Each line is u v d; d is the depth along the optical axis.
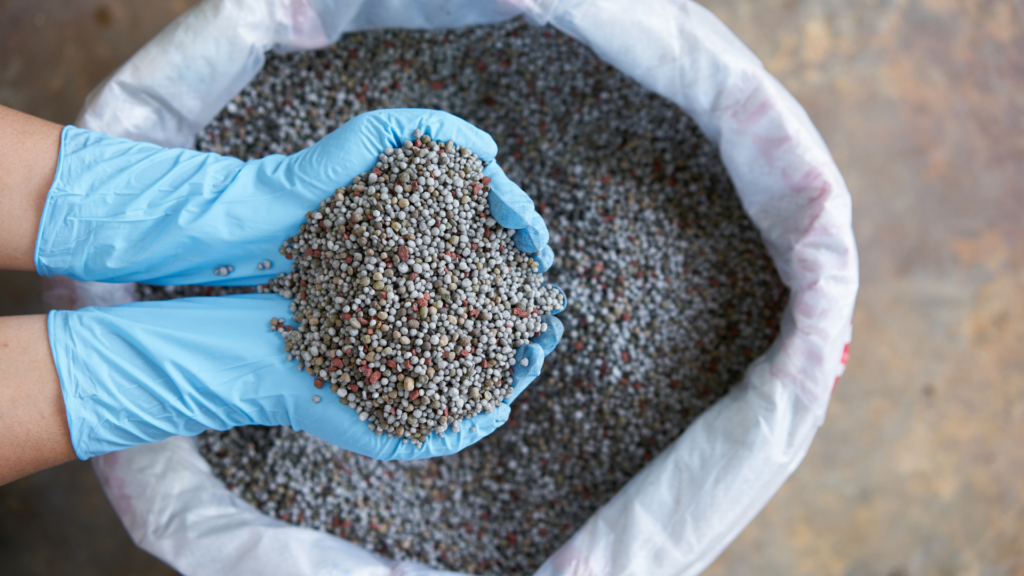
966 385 0.65
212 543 0.51
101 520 0.61
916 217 0.64
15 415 0.45
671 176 0.57
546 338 0.48
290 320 0.48
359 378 0.46
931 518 0.64
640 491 0.53
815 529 0.64
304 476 0.54
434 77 0.57
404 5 0.53
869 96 0.64
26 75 0.61
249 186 0.48
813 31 0.64
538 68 0.56
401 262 0.46
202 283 0.50
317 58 0.56
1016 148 0.65
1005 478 0.65
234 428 0.55
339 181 0.48
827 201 0.52
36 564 0.61
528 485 0.56
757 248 0.57
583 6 0.51
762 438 0.52
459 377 0.46
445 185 0.47
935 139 0.64
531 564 0.56
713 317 0.57
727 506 0.52
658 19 0.51
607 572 0.52
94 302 0.52
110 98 0.51
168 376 0.46
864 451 0.64
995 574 0.65
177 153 0.48
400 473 0.56
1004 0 0.65
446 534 0.56
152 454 0.52
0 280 0.61
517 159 0.57
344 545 0.53
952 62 0.64
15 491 0.61
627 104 0.57
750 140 0.53
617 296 0.55
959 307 0.65
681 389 0.56
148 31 0.61
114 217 0.47
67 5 0.61
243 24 0.51
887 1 0.64
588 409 0.55
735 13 0.64
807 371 0.52
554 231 0.56
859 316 0.64
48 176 0.47
